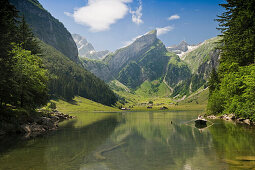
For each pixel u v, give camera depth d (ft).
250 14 124.47
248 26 133.18
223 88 175.11
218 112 226.17
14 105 133.80
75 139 86.69
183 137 91.35
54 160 51.03
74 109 528.22
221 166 43.21
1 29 102.22
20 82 123.34
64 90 603.26
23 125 105.29
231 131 101.55
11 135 91.97
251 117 118.73
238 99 137.49
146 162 49.32
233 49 144.87
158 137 93.35
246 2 131.44
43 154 57.77
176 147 68.54
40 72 157.17
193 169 42.14
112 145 73.51
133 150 64.49
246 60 139.54
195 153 57.62
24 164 47.06
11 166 45.21
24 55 146.41
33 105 155.53
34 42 200.03
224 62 176.55
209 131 107.45
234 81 140.56
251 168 40.73
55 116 207.41
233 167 41.96
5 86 102.17
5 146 69.10
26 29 191.83
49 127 127.13
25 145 71.05
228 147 63.16
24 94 131.95
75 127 140.15
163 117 280.10
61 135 98.68
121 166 46.06
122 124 167.73
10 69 105.81
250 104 115.96
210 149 61.82
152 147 69.56
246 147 62.08
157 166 45.68
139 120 220.43
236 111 143.13
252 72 116.57
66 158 53.47
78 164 47.62
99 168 44.32
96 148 67.67
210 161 47.85
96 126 148.87
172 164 46.98
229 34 152.15
